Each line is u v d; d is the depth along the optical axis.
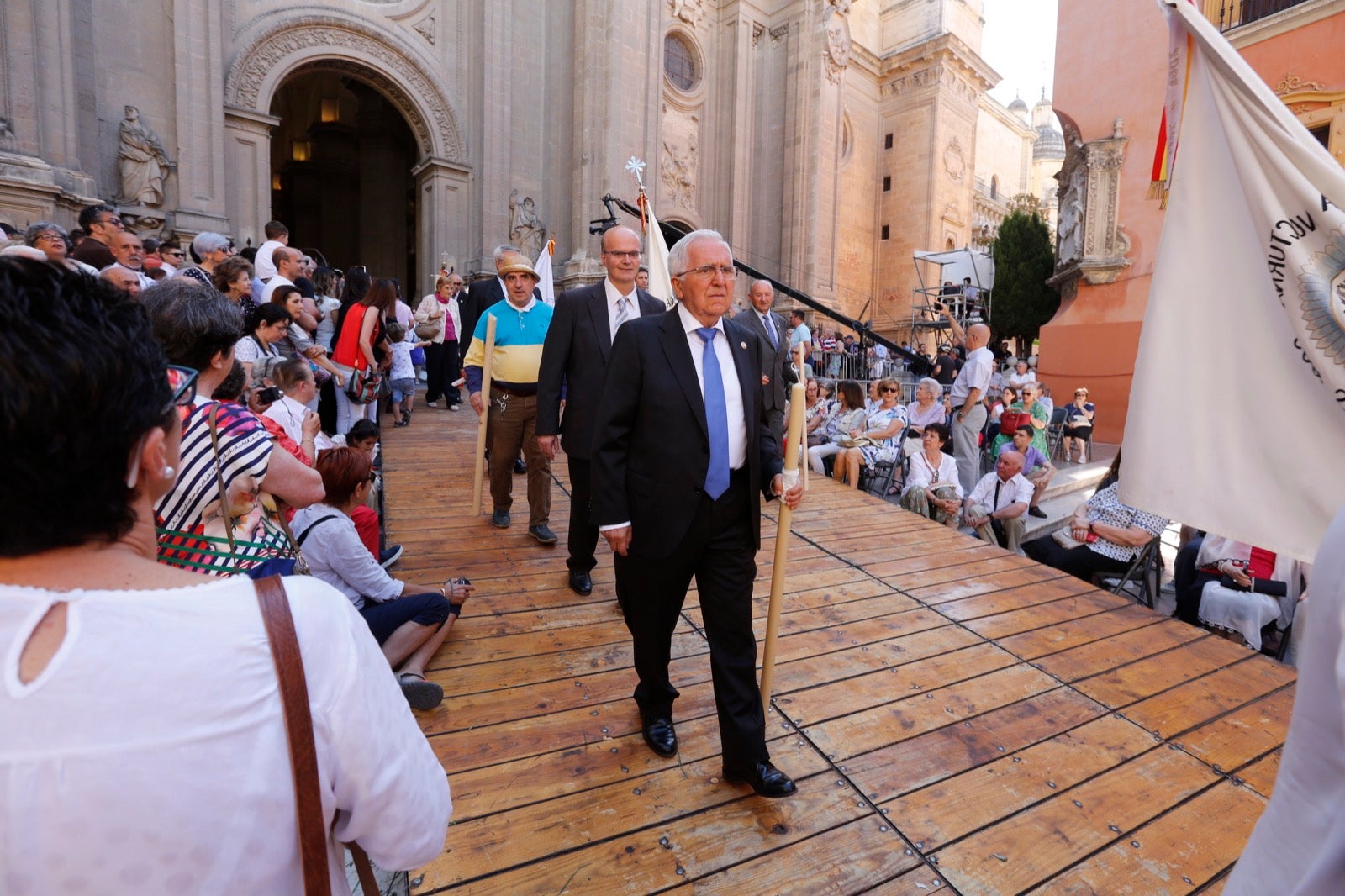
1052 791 2.26
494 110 16.00
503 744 2.34
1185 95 2.54
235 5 13.11
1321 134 9.61
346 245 22.09
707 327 2.11
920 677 2.95
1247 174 2.38
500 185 16.16
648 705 2.33
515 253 4.09
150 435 0.63
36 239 4.20
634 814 2.04
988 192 37.53
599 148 16.86
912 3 27.95
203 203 12.36
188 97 12.23
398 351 7.66
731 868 1.87
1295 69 9.84
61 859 0.49
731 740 2.04
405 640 2.65
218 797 0.54
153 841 0.51
